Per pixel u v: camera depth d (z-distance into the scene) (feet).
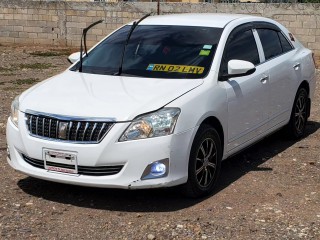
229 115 19.01
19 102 18.11
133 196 18.02
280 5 55.11
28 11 66.49
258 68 21.39
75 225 15.80
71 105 16.87
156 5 60.49
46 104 17.25
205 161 17.83
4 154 22.67
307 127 28.32
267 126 22.11
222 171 20.94
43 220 16.14
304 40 54.75
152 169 16.12
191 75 18.78
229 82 19.31
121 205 17.30
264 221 16.12
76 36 65.31
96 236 15.07
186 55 19.65
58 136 16.52
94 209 17.01
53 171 16.76
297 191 18.74
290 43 24.90
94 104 16.75
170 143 16.21
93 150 16.05
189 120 16.83
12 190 18.56
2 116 30.01
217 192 18.60
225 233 15.26
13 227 15.58
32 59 56.80
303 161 22.24
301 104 25.36
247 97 20.11
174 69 19.16
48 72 48.29
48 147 16.60
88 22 64.18
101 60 20.71
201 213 16.67
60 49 64.59
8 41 68.08
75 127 16.33
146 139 16.05
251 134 20.86
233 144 19.66
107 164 16.08
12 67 50.96
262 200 17.85
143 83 18.30
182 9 59.47
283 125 23.86
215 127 18.58
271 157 22.82
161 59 19.72
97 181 16.17
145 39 20.92
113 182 16.10
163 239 14.87
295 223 16.01
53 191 18.48
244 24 21.84
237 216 16.47
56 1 65.10
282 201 17.78
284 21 55.21
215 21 21.31
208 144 17.92
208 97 17.93
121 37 21.67
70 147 16.24
